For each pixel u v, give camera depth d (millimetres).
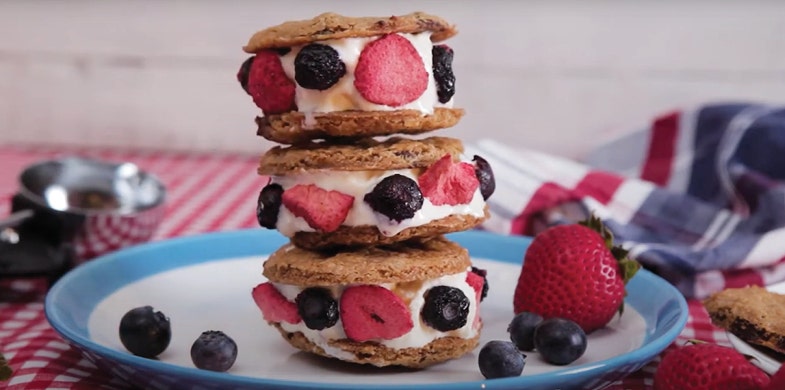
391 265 516
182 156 1129
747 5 1066
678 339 570
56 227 639
